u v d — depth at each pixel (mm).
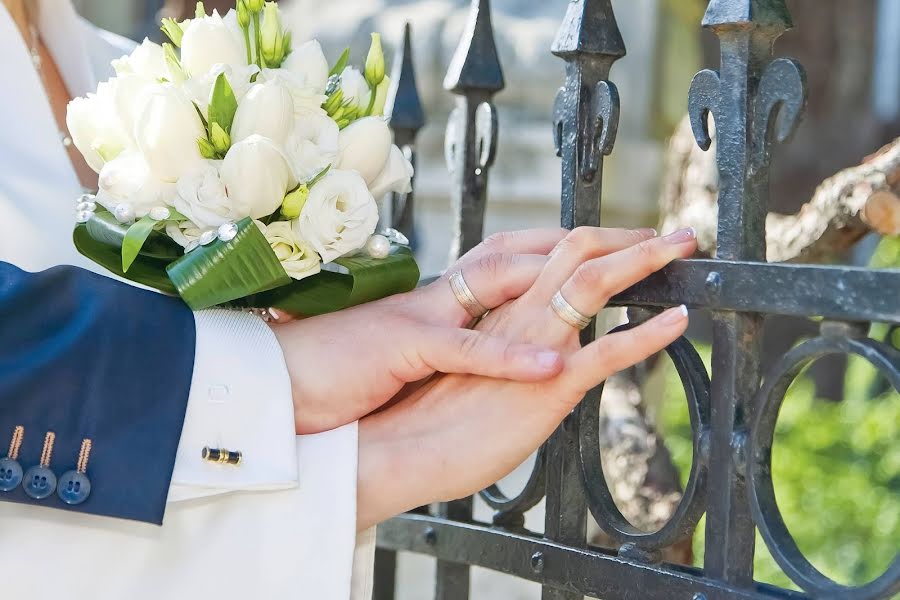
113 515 1009
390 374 1077
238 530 1044
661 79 3406
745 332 1056
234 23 1133
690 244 1044
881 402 3402
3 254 1133
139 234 1039
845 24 2811
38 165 1169
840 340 991
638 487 1710
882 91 2881
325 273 1119
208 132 1068
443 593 1308
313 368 1076
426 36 3686
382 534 1352
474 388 1081
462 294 1104
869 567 2830
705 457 1073
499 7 3748
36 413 1015
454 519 1308
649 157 3338
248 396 1045
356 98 1136
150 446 1020
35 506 1028
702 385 1089
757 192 1063
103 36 1373
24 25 1299
